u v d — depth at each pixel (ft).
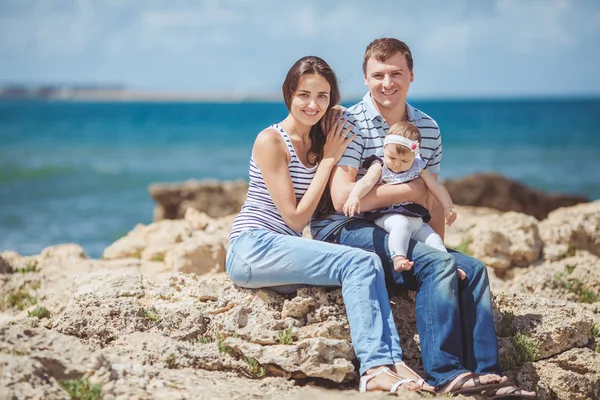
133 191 98.27
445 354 15.52
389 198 17.17
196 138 189.67
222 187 57.88
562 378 16.88
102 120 278.26
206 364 15.94
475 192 59.82
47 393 13.15
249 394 14.62
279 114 331.16
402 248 16.39
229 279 18.93
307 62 17.11
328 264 16.12
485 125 232.12
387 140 17.19
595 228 26.78
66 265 27.32
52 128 226.79
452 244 27.14
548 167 122.31
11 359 13.57
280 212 17.10
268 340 16.30
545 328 17.66
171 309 17.69
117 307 17.39
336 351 15.79
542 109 384.06
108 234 68.44
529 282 23.49
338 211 17.63
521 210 60.44
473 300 16.34
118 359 14.96
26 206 84.33
